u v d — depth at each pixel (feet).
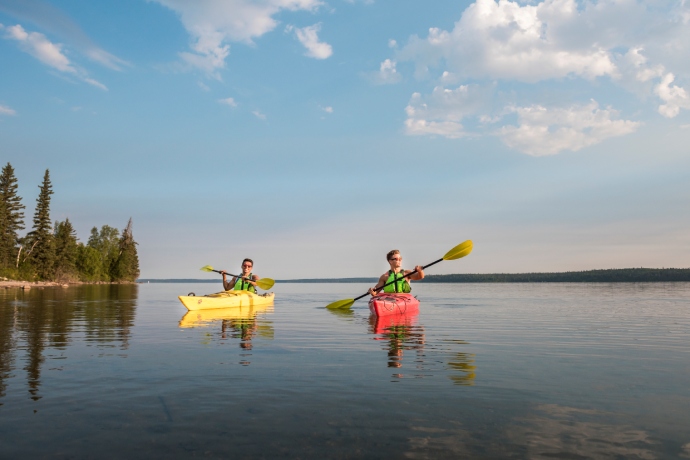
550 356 13.51
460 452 6.22
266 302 42.86
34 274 184.44
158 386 9.77
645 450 6.30
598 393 9.19
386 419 7.59
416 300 32.45
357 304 42.19
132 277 292.20
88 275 248.11
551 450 6.29
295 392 9.27
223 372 11.16
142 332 19.52
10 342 16.37
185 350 14.51
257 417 7.70
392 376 10.73
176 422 7.46
